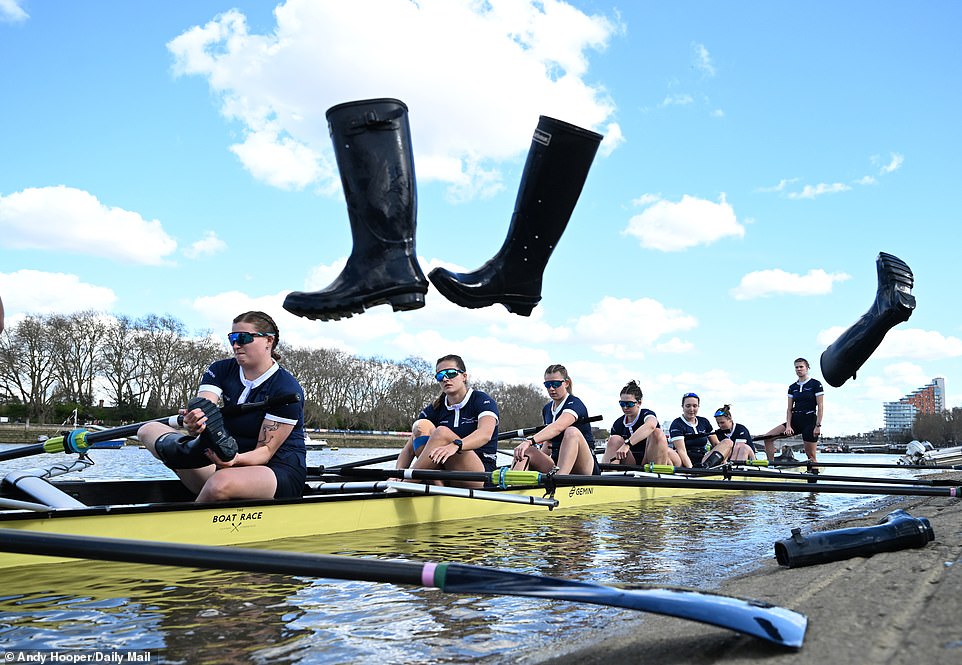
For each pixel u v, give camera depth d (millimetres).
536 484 8062
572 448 10289
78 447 6855
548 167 2639
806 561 4625
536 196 2686
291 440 7066
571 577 5293
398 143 2430
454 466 8805
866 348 7246
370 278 2400
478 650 3371
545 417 11141
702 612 2791
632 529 8203
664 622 3490
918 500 11438
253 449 6945
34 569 5301
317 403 92250
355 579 2975
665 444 12188
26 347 72375
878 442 87812
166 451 6145
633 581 5109
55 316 74688
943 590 3500
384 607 4215
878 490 7754
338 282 2459
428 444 8664
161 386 77375
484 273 2725
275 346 7055
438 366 9156
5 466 20812
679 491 12938
